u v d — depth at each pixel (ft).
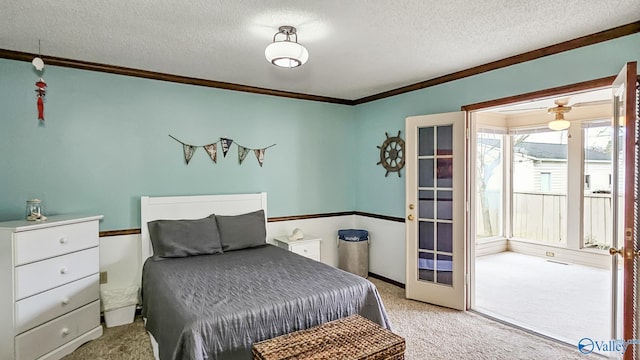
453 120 11.29
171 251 10.36
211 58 9.95
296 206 14.47
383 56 9.80
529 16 7.32
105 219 10.61
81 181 10.27
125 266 10.91
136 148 11.09
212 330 6.22
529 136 19.21
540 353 8.48
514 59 9.75
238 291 7.65
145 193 11.25
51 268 8.32
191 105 12.04
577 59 8.52
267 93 13.64
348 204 15.97
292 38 8.45
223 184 12.72
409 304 11.84
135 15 7.18
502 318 10.61
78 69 10.19
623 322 6.67
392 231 14.01
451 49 9.25
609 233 16.33
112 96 10.70
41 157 9.73
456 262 11.32
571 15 7.27
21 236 7.70
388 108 14.11
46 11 6.98
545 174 18.70
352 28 7.88
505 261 17.74
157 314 7.78
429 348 8.71
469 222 11.36
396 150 13.78
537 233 19.06
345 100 15.66
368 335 6.68
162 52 9.41
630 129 6.45
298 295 7.45
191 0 6.56
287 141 14.19
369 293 8.32
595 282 14.25
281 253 11.14
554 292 13.05
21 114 9.48
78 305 8.95
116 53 9.49
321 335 6.67
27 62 9.53
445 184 11.69
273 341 6.41
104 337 9.43
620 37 7.83
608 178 16.34
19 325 7.65
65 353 8.55
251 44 8.85
